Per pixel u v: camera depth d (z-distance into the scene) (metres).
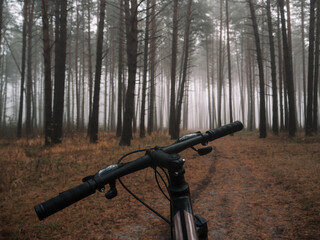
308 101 16.45
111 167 1.00
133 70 12.54
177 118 17.17
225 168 7.93
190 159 9.43
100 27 13.82
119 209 4.75
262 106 17.20
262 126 17.16
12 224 4.19
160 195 5.43
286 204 4.66
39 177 6.89
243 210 4.59
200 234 1.22
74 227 4.05
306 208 4.33
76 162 8.52
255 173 7.08
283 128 22.36
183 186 0.97
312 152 9.48
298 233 3.55
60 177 6.87
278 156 9.23
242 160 9.10
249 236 3.63
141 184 6.18
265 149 11.12
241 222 4.11
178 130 17.00
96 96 13.82
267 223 3.99
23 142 14.02
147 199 5.23
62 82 13.35
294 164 7.62
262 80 17.28
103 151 10.86
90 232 3.89
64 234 3.84
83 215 4.51
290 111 15.98
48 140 12.50
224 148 12.55
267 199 5.02
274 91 18.55
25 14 18.14
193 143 1.17
